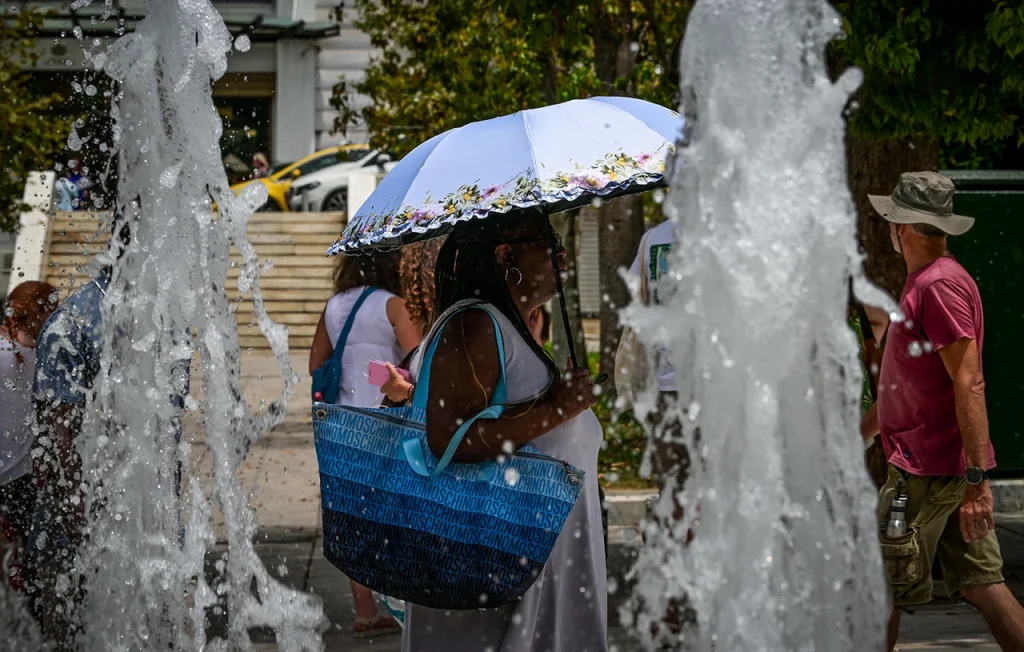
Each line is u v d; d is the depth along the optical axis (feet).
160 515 18.11
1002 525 34.27
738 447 14.46
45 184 71.87
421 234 16.92
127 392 18.04
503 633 14.48
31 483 20.81
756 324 14.42
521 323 14.57
